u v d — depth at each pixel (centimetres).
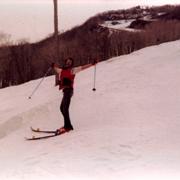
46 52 4253
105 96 1499
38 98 1908
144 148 909
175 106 1239
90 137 1030
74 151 941
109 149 923
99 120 1217
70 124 1137
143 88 1528
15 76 3828
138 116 1183
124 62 2291
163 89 1465
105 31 5544
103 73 2089
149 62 2094
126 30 5644
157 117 1148
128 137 992
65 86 1116
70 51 4381
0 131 1476
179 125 1057
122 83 1673
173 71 1748
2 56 4091
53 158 907
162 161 824
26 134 1225
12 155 1014
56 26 2119
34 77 3853
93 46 4462
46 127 1278
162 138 968
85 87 1756
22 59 4059
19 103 1897
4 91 2311
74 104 1465
